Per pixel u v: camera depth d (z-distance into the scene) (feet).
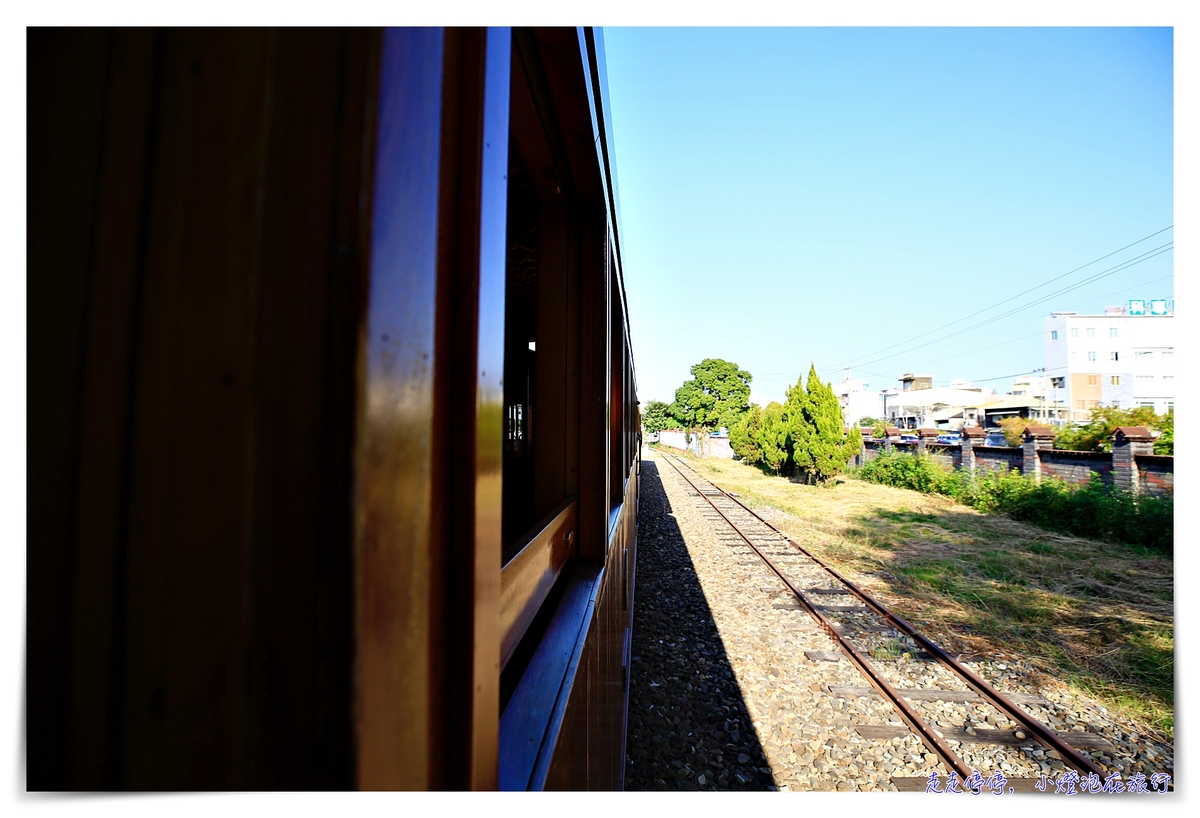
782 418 77.00
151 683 1.16
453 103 1.63
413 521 1.35
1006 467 50.55
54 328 1.22
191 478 1.16
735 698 14.83
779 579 26.20
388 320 1.24
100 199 1.22
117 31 1.23
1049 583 24.82
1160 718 13.70
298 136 1.18
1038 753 12.21
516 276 10.83
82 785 1.18
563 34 3.62
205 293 1.17
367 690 1.16
